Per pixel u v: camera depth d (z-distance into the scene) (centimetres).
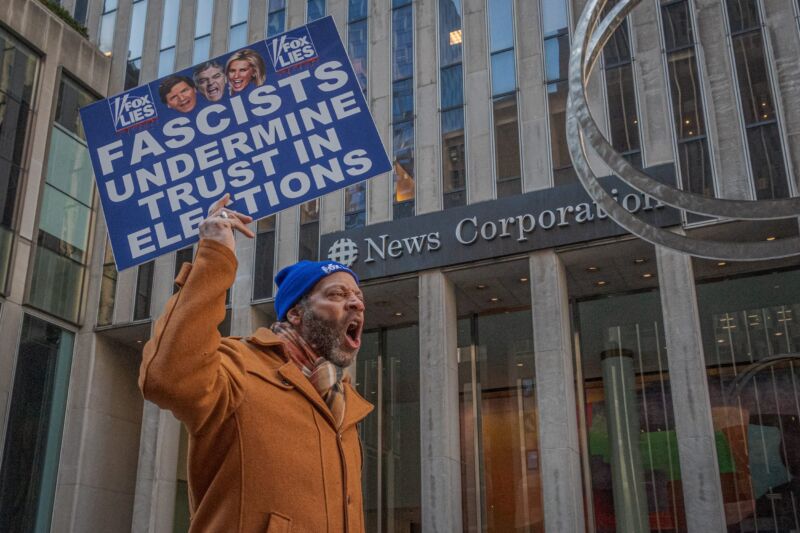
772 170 1625
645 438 1809
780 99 1661
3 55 2172
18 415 2044
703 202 732
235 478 214
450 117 2000
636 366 1880
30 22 2258
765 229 1650
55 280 2200
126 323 2203
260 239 2109
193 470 219
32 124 2217
